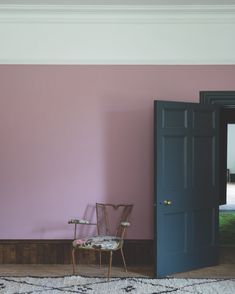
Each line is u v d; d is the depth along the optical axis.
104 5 4.32
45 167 4.57
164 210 4.10
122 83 4.55
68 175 4.57
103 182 4.58
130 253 4.54
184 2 4.23
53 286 3.75
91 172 4.57
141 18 4.49
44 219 4.58
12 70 4.54
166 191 4.12
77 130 4.57
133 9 4.38
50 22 4.52
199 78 4.52
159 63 4.53
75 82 4.55
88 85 4.55
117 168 4.59
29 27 4.52
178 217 4.23
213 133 4.47
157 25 4.52
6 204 4.57
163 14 4.46
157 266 4.03
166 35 4.53
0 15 4.49
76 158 4.57
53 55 4.53
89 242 4.02
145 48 4.52
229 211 8.12
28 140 4.56
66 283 3.83
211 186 4.48
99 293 3.55
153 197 4.38
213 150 4.49
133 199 4.58
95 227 4.58
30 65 4.54
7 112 4.55
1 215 4.57
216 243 4.51
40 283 3.84
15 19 4.51
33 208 4.57
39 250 4.55
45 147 4.57
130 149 4.58
